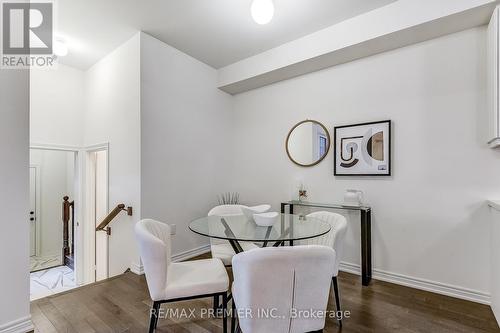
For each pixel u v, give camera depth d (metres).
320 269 1.24
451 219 2.40
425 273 2.52
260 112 3.87
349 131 2.99
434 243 2.48
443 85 2.46
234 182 4.17
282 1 2.41
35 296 3.52
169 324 1.94
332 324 1.95
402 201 2.66
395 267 2.69
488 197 2.24
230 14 2.62
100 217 3.92
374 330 1.87
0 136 1.78
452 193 2.40
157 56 3.10
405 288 2.56
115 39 3.08
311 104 3.33
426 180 2.53
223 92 4.05
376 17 2.52
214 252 2.43
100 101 3.58
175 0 2.40
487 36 2.21
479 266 2.27
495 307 2.02
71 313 2.08
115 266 3.22
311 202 3.27
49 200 5.32
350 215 3.00
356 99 2.96
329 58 2.95
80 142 3.90
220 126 3.98
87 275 3.83
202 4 2.47
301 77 3.43
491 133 2.07
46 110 3.58
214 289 1.66
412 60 2.61
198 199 3.59
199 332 1.84
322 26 2.82
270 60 3.33
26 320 1.84
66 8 2.48
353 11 2.56
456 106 2.39
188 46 3.27
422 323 1.96
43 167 5.25
